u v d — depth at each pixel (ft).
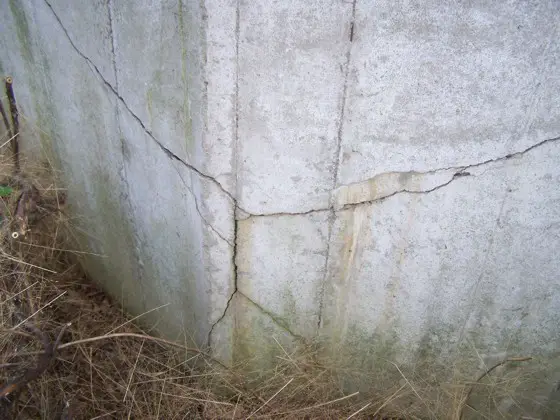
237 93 5.13
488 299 6.28
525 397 6.89
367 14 4.86
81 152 7.39
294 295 6.41
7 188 7.39
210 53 4.87
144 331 7.57
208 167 5.45
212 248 5.94
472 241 5.93
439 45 4.97
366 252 6.08
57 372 6.39
